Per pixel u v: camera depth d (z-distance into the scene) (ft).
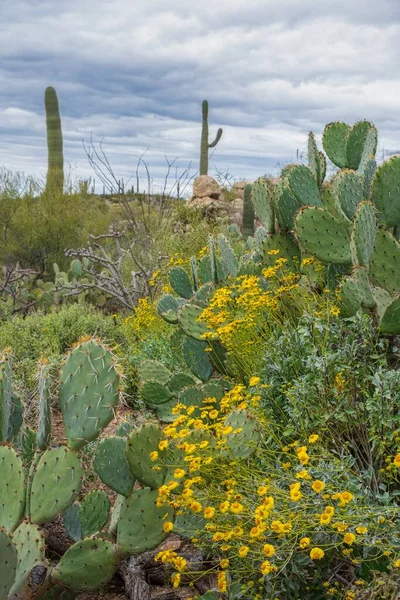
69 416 9.01
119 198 45.52
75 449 8.91
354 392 10.83
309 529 8.46
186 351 16.21
